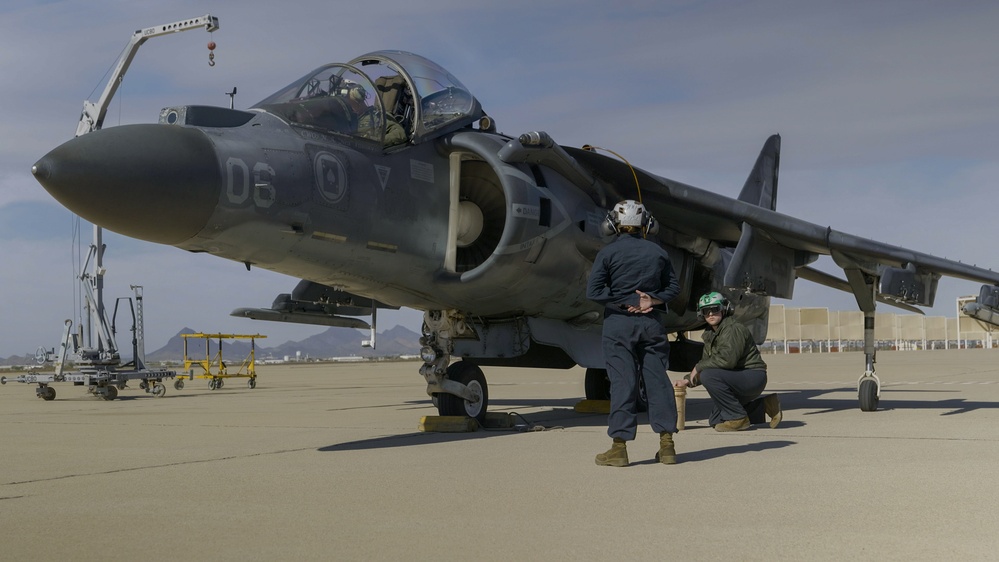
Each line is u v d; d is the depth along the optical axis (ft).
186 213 19.76
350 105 24.94
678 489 14.94
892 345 305.73
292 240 22.61
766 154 48.55
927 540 10.92
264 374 116.16
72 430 28.40
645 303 17.70
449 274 26.63
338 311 33.88
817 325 265.34
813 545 10.69
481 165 28.40
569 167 28.35
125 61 53.88
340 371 131.85
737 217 30.32
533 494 14.57
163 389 55.16
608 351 18.11
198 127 21.45
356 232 24.08
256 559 10.31
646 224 18.79
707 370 25.41
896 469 17.04
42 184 18.12
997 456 18.89
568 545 10.82
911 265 30.37
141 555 10.60
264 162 21.70
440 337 27.76
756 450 20.34
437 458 19.56
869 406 31.83
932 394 43.01
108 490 15.65
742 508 13.15
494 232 29.50
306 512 13.21
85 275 54.29
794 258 33.58
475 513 12.96
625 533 11.48
